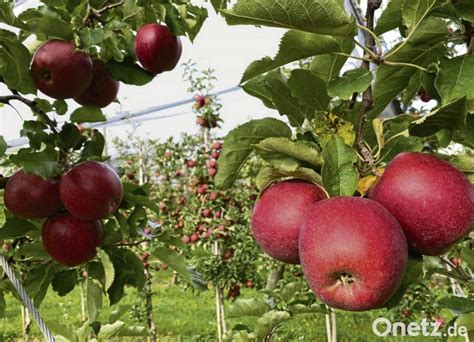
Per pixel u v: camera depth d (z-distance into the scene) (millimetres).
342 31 677
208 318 4797
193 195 3287
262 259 3174
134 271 1054
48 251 998
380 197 660
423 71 741
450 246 654
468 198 648
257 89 786
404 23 696
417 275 666
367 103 718
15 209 965
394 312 2965
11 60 988
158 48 1130
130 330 1070
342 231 625
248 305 1101
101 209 965
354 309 637
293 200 677
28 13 1047
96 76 1069
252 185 3211
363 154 699
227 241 3189
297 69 733
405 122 705
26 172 915
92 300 1030
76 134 1008
